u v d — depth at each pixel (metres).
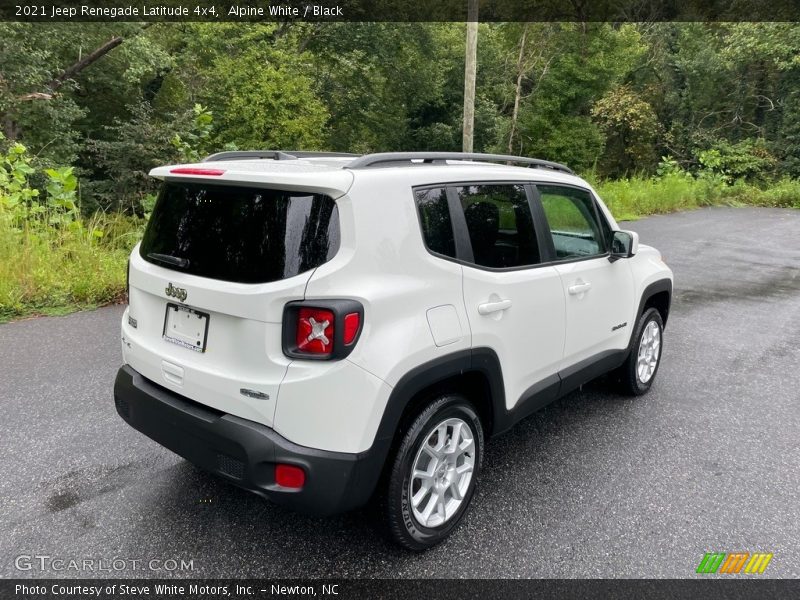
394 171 2.53
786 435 4.00
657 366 4.80
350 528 2.87
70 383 4.48
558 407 4.41
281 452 2.23
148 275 2.68
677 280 9.34
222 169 2.46
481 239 2.87
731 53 27.78
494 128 30.52
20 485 3.14
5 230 7.17
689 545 2.80
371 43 27.98
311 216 2.27
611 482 3.35
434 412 2.58
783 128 28.28
